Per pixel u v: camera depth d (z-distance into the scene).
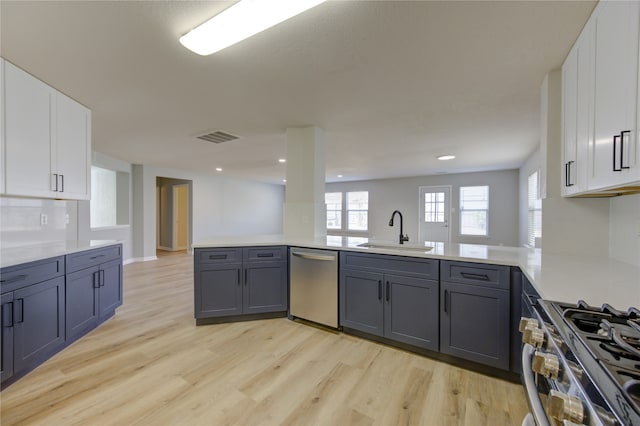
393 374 1.91
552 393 0.61
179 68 1.95
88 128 2.70
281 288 2.85
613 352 0.66
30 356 1.87
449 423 1.47
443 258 2.03
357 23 1.48
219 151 4.57
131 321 2.82
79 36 1.59
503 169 6.44
